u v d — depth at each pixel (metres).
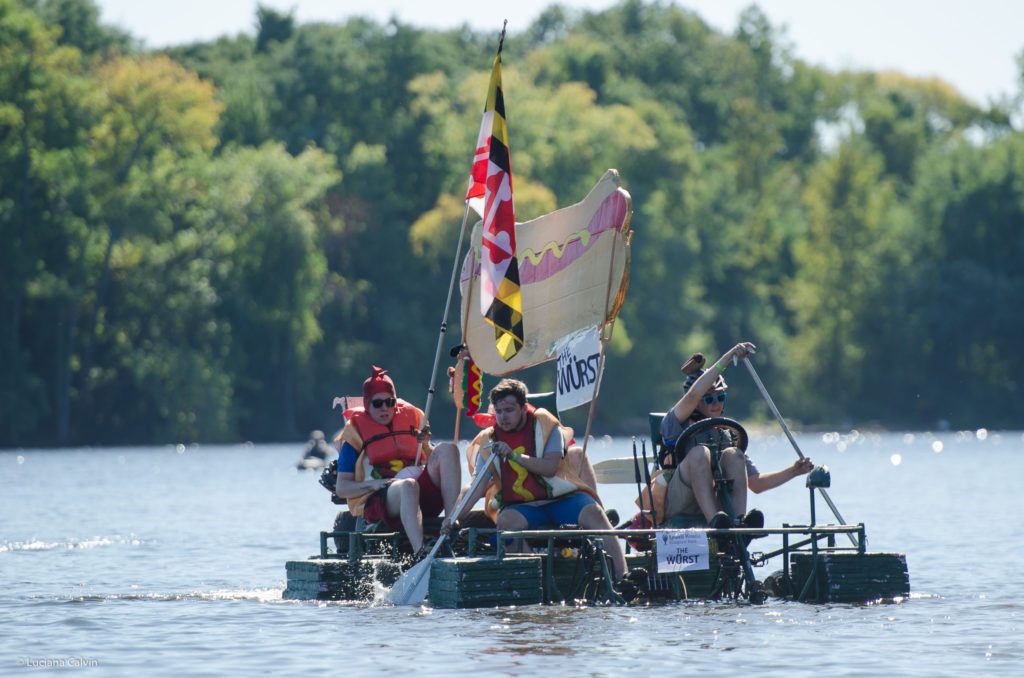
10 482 116.44
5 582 40.50
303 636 28.47
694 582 34.28
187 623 30.59
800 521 61.94
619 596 32.88
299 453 198.62
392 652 26.25
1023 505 75.25
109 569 44.59
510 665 24.69
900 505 75.25
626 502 73.31
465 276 40.62
